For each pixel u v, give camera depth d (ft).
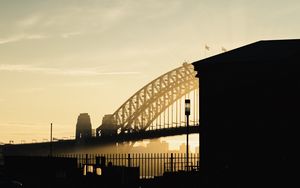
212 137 120.26
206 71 122.42
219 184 113.91
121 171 114.83
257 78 116.06
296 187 108.88
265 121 114.21
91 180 118.93
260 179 112.57
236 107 117.80
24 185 124.36
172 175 113.60
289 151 111.04
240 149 116.06
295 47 118.32
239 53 120.98
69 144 501.15
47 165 126.93
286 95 112.78
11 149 470.80
